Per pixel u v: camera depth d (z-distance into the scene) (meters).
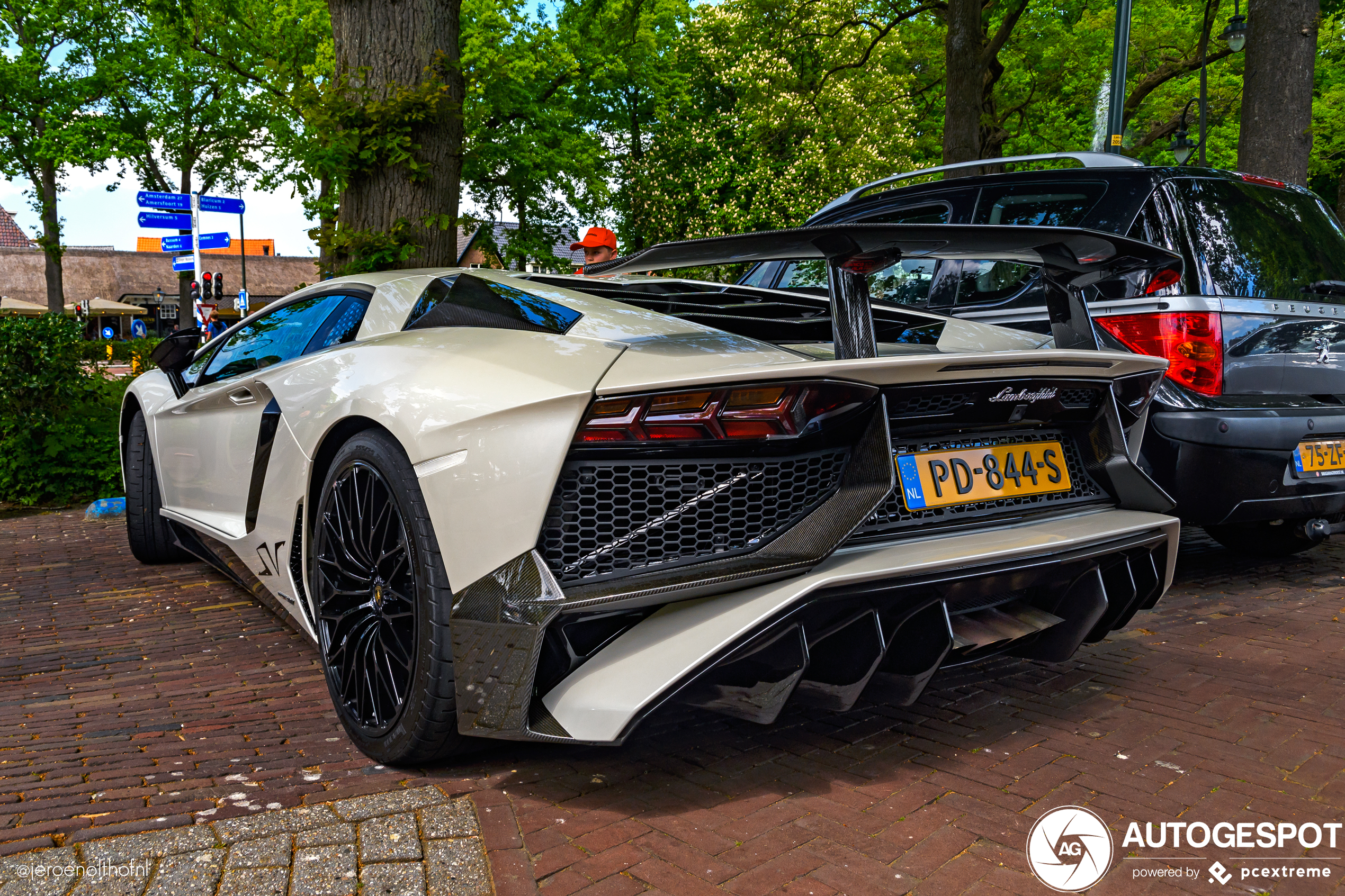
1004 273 4.04
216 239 14.20
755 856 1.78
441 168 6.29
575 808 1.98
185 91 22.69
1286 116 7.07
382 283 2.85
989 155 17.98
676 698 1.93
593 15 10.90
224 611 3.74
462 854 1.76
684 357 1.97
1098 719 2.51
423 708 2.01
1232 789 2.09
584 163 17.53
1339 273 4.06
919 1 16.73
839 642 1.98
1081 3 18.97
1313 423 3.62
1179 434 3.49
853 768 2.19
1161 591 2.48
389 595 2.13
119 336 55.84
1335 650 3.13
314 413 2.49
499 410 1.93
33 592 4.10
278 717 2.56
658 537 1.93
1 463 6.89
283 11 16.62
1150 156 22.14
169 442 3.93
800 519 1.99
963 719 2.51
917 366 1.95
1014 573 2.10
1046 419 2.38
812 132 23.02
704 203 22.48
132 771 2.17
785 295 2.85
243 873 1.69
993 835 1.86
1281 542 4.48
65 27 23.12
